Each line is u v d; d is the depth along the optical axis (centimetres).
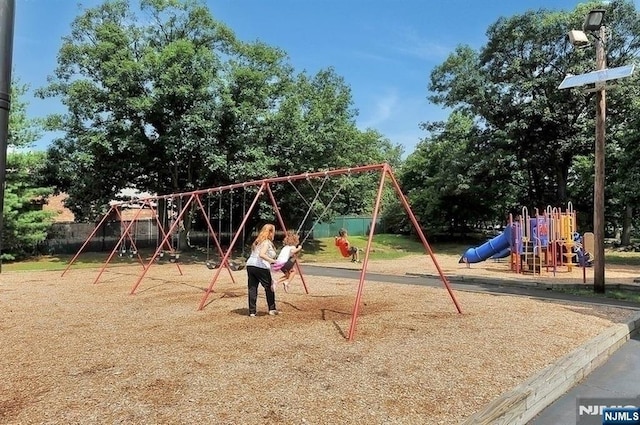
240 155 1947
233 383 426
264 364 484
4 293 1067
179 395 397
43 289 1138
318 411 364
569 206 1717
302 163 2158
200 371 462
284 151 2106
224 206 2517
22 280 1352
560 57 2494
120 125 1875
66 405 376
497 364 488
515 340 588
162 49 2017
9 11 235
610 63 2489
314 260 2286
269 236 766
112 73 1884
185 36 2158
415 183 3941
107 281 1310
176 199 2241
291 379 436
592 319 732
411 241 3538
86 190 2108
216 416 353
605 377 504
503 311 793
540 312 789
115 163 1984
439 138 3162
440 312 782
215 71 1980
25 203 2188
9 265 1953
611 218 3081
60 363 496
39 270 1705
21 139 2178
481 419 343
